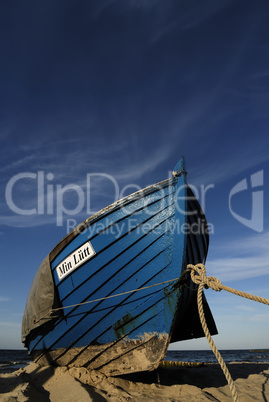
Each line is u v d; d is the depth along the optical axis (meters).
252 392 4.84
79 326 5.06
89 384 4.89
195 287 5.53
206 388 5.00
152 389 4.81
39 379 5.40
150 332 4.61
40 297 5.39
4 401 3.95
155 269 4.63
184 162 4.79
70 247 5.11
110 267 4.78
